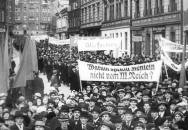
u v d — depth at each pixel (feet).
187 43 137.18
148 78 58.70
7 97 54.90
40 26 589.73
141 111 43.42
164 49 79.05
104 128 33.53
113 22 219.82
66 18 372.38
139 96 55.42
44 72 143.23
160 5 164.04
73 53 173.37
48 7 595.47
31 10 589.73
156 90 58.90
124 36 203.82
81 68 61.41
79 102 50.67
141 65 58.90
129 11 197.06
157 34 166.81
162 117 44.50
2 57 51.83
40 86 69.87
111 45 106.11
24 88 64.75
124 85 73.15
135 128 35.65
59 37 419.95
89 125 40.50
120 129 39.40
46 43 278.26
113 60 116.26
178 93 57.21
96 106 46.29
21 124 41.11
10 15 314.96
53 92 58.54
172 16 151.12
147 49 175.94
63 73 111.65
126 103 49.80
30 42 56.85
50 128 40.57
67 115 43.42
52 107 47.93
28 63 56.29
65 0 482.28
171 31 153.17
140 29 183.21
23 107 47.19
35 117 43.88
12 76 66.33
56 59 130.00
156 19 165.48
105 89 60.95
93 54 173.06
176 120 43.27
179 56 124.06
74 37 134.31
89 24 269.64
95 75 60.85
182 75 73.36
